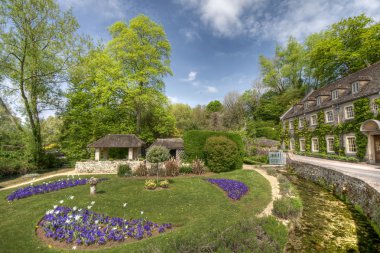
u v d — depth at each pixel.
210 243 4.08
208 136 18.25
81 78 22.56
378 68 18.45
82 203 8.12
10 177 16.09
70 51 19.73
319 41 33.59
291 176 15.63
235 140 18.16
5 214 7.19
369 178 9.70
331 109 21.44
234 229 4.88
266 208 7.89
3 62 17.41
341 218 7.57
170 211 7.46
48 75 19.69
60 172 17.89
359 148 17.52
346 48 29.20
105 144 18.62
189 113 47.09
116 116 26.42
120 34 24.62
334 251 5.43
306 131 26.16
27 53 17.75
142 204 8.19
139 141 19.83
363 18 27.20
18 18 17.09
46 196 9.45
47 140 23.62
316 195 10.55
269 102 45.44
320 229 6.68
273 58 45.97
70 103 23.44
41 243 5.09
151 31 26.03
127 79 23.72
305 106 27.16
